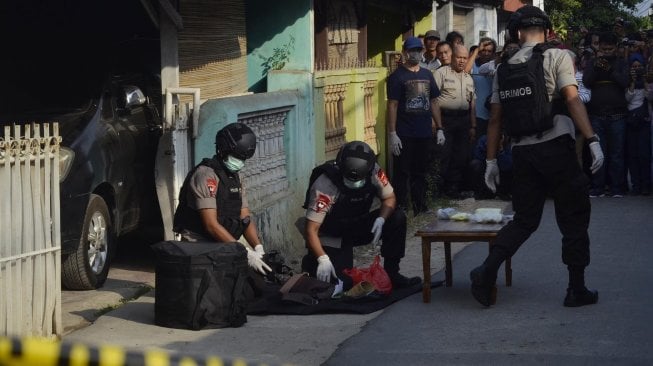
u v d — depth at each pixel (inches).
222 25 403.9
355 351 229.5
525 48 269.7
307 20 427.8
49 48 351.6
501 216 292.8
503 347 230.5
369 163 280.5
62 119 318.3
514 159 266.1
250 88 438.9
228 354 228.1
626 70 509.7
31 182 229.5
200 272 252.1
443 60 525.3
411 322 259.0
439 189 531.8
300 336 246.2
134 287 314.7
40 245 232.8
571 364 214.7
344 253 292.4
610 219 442.0
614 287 297.6
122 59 358.0
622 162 517.3
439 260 362.3
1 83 339.6
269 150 381.4
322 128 442.6
